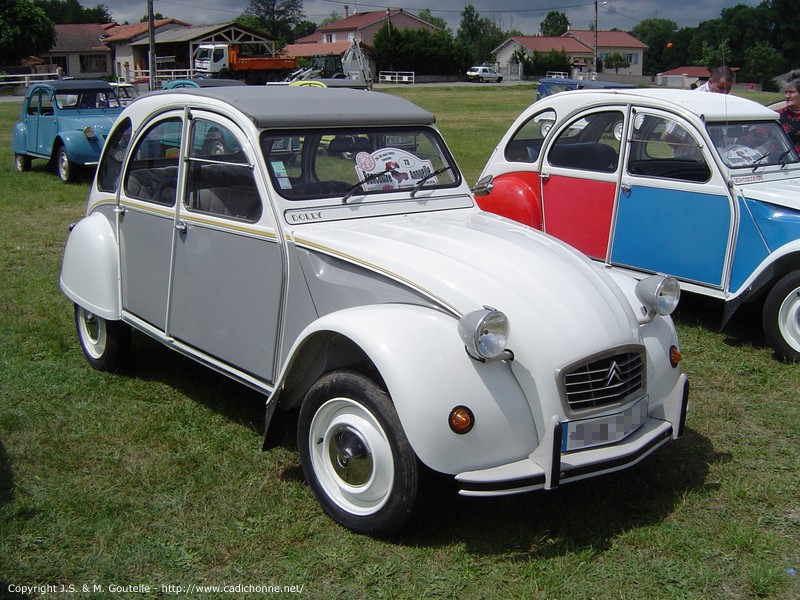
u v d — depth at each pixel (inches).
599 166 275.6
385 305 143.0
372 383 136.7
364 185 173.3
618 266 273.0
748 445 181.0
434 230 163.9
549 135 289.3
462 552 137.9
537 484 130.2
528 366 133.5
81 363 223.6
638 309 155.6
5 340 239.8
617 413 139.2
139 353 231.1
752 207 236.5
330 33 3444.9
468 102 1577.3
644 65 3575.3
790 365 225.6
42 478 161.6
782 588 130.3
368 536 141.9
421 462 130.3
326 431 145.3
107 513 149.0
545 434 130.8
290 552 138.4
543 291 141.6
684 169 254.2
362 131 176.6
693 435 185.3
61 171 563.2
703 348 242.2
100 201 211.9
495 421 130.3
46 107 577.0
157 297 190.1
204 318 176.4
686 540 142.8
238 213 166.1
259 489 157.5
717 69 311.7
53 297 285.4
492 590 129.2
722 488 161.5
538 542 141.3
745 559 138.1
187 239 177.9
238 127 165.0
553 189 289.4
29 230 401.7
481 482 127.8
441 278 140.7
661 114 257.3
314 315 153.7
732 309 240.2
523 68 3061.0
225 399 200.7
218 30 2187.5
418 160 184.2
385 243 153.6
